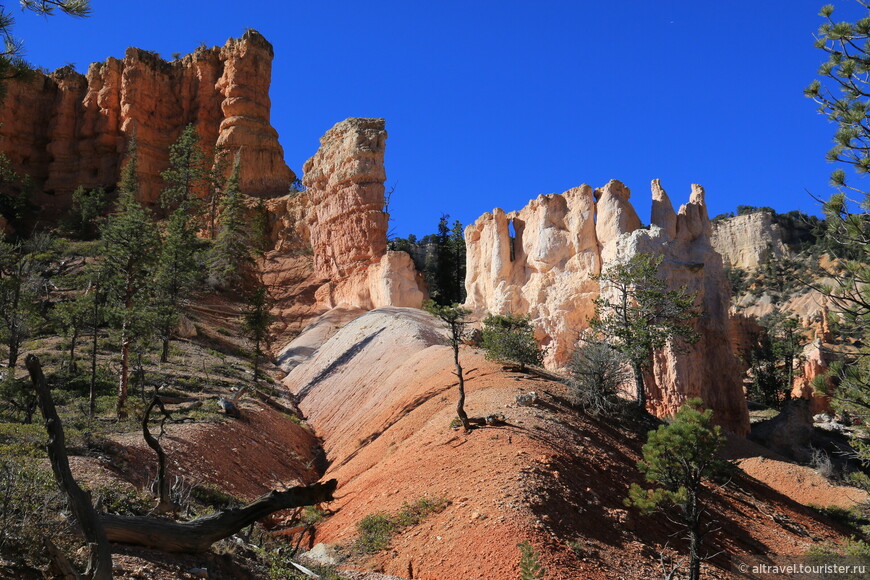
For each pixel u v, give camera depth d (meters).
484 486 22.00
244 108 105.44
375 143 80.62
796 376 72.19
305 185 91.31
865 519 32.62
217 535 13.02
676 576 19.34
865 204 17.66
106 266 43.12
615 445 29.23
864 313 18.11
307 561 18.22
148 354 50.72
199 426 32.00
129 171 94.06
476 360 38.91
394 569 19.83
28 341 51.44
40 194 104.25
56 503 12.83
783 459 42.44
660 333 37.47
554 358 50.03
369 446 33.72
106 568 9.27
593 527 20.95
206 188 100.38
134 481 23.14
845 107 18.00
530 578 15.15
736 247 153.62
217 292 76.88
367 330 56.16
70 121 109.62
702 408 43.38
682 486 18.33
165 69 112.44
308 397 50.69
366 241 76.62
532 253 55.25
